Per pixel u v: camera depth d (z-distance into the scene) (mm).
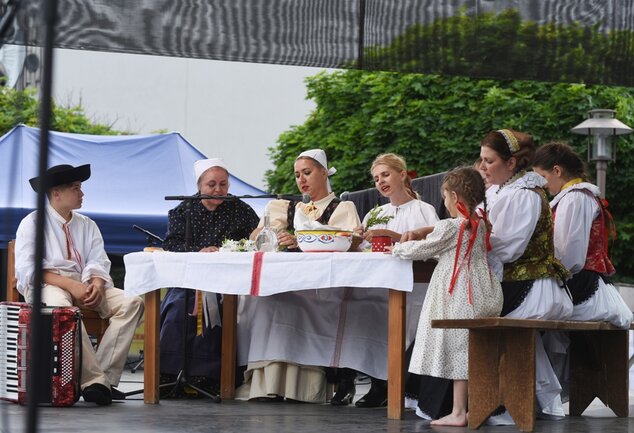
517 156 6406
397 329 6410
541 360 6715
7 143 11289
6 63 4551
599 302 6910
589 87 18516
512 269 6391
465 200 6246
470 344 6086
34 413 3240
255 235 7926
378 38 7594
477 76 7555
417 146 18547
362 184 19109
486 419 6047
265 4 7363
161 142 15141
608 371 7230
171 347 8109
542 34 7398
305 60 7527
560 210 6871
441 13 7488
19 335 6980
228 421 6320
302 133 20109
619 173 19234
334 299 7750
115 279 15031
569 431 6055
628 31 7328
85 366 7285
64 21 7027
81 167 7820
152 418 6441
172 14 7176
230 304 8008
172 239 8289
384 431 5867
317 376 7770
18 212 11781
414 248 6191
